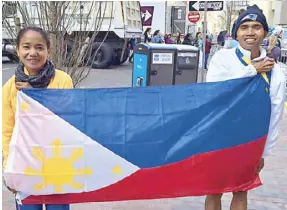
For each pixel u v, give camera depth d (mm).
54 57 4312
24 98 2543
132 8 16344
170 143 2721
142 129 2682
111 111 2664
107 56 16656
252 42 2795
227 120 2764
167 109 2727
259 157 2896
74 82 4641
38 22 4340
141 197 2750
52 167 2611
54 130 2592
